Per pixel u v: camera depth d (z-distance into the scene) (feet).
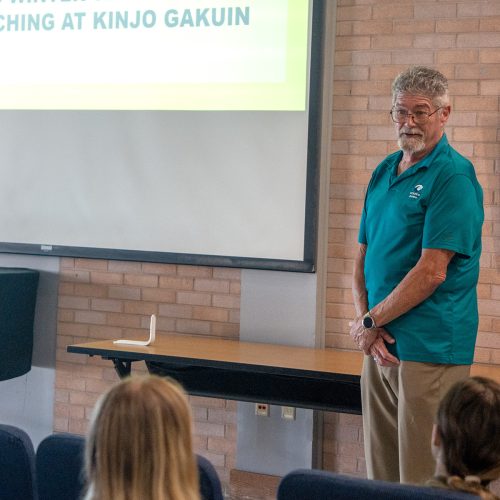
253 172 14.39
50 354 16.01
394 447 10.54
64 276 15.89
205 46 14.66
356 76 14.01
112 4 15.25
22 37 15.81
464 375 9.99
